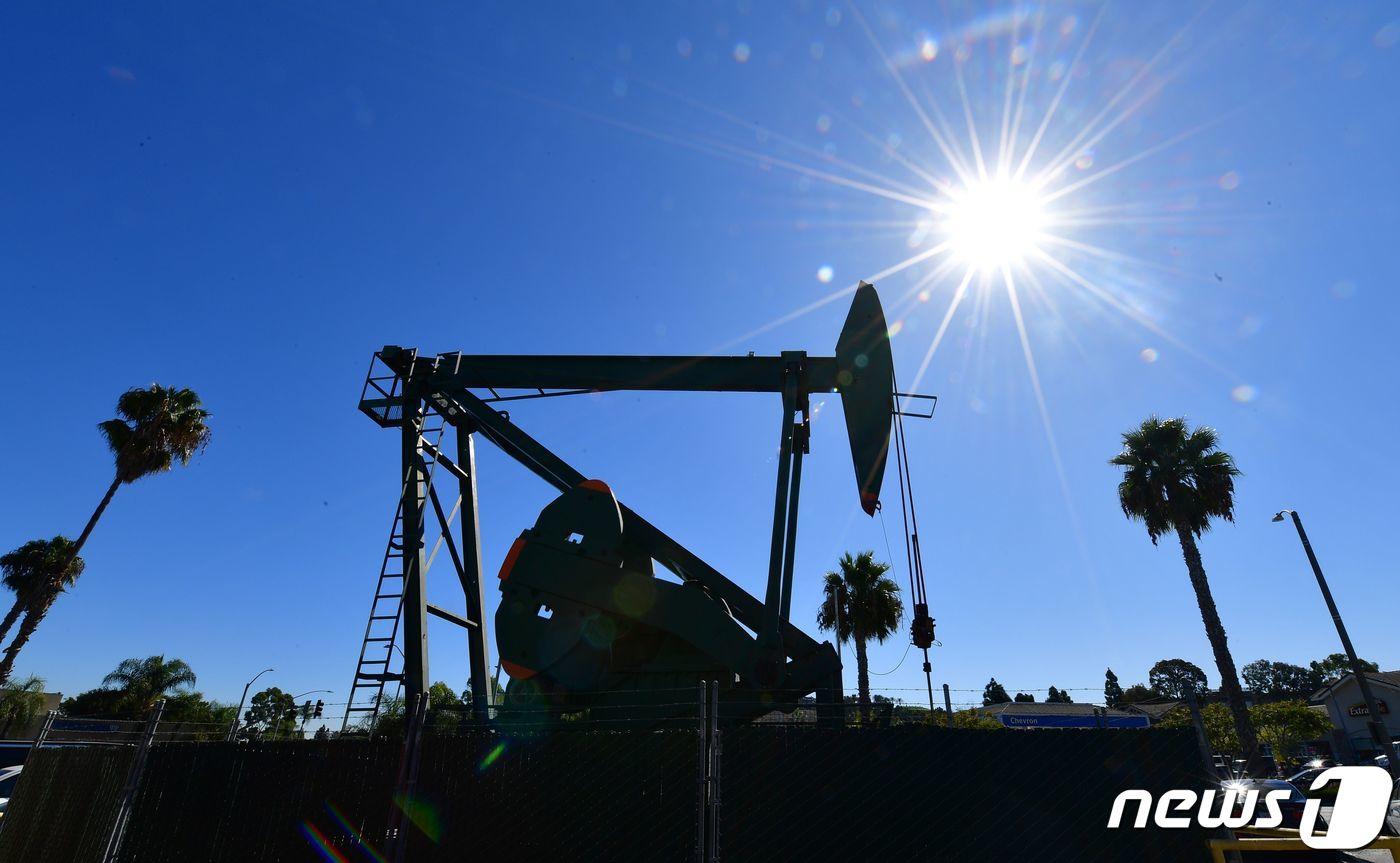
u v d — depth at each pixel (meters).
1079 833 5.45
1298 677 110.50
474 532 12.78
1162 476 27.23
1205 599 25.64
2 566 36.44
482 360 12.74
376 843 6.34
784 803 5.84
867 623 33.12
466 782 6.36
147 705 50.12
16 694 45.72
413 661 10.46
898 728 5.99
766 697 10.16
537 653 10.91
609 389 12.71
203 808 6.80
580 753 6.29
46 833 7.31
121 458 30.11
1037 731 5.80
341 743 6.80
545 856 6.01
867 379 11.57
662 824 5.93
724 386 12.35
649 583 10.96
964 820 5.63
